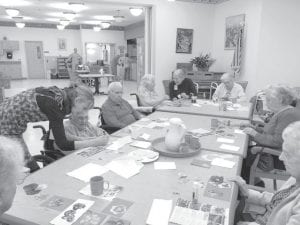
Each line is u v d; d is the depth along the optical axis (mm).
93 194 1378
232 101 4090
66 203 1305
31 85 11648
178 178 1578
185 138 2076
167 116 3242
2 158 757
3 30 13688
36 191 1404
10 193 788
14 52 14125
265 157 2422
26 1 7711
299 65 5434
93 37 14422
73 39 15000
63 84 11984
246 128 2582
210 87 6043
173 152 1921
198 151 1995
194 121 2984
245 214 1616
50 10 9570
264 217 1523
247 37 5691
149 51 6562
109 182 1519
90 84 11094
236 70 5918
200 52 6812
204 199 1356
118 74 12547
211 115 3283
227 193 1420
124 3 6086
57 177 1571
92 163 1772
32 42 14352
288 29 5324
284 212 1191
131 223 1156
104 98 8586
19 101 1914
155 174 1630
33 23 14094
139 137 2357
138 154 1922
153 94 4406
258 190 1683
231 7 6137
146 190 1435
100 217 1197
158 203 1307
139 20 12117
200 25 6668
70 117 2270
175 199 1350
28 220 1171
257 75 5496
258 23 5344
